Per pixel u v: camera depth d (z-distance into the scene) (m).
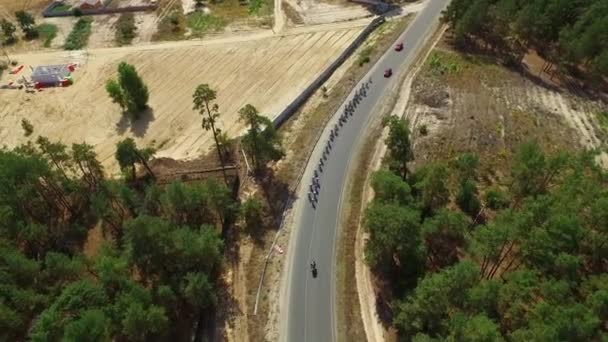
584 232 69.50
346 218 90.56
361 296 78.31
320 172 100.06
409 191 83.94
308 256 85.06
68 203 98.62
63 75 139.62
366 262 77.94
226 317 78.00
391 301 76.44
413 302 68.31
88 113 128.62
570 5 136.50
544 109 116.75
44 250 88.50
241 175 102.75
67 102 132.50
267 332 75.44
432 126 109.81
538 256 67.06
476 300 63.62
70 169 103.62
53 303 68.94
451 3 138.88
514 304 62.84
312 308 77.62
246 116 94.81
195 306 76.12
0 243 78.25
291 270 83.19
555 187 87.69
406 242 72.81
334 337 73.75
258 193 97.19
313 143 107.00
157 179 103.06
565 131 110.75
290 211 92.81
